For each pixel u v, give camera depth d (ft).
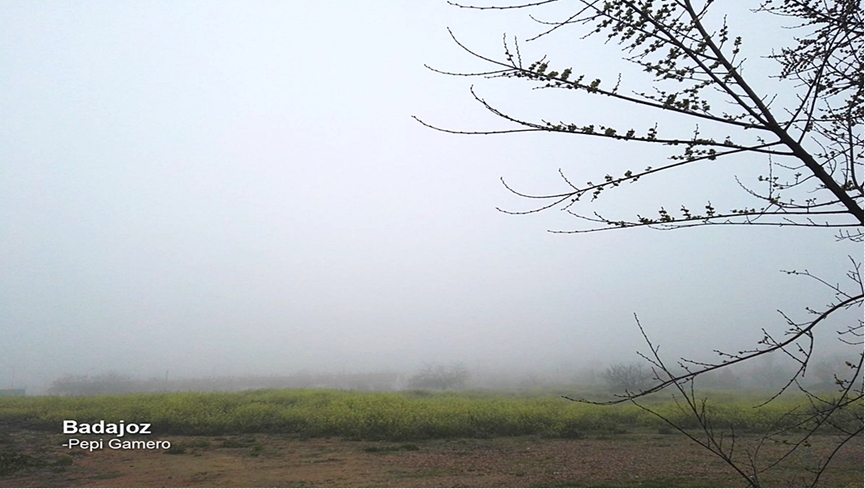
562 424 57.88
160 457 42.50
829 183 7.08
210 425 57.82
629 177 7.61
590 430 61.26
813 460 40.32
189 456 43.16
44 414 65.41
